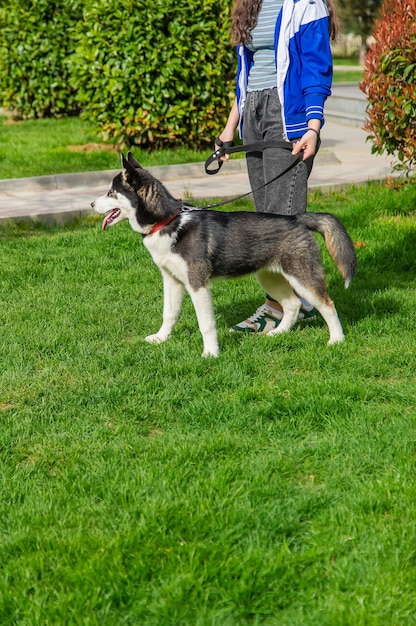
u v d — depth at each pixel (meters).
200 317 4.66
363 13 31.33
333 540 2.88
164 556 2.81
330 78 4.80
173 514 3.02
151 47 10.58
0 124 14.83
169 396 4.17
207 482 3.25
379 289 5.97
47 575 2.73
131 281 6.28
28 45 14.30
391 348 4.81
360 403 4.06
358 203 8.34
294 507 3.09
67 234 7.59
